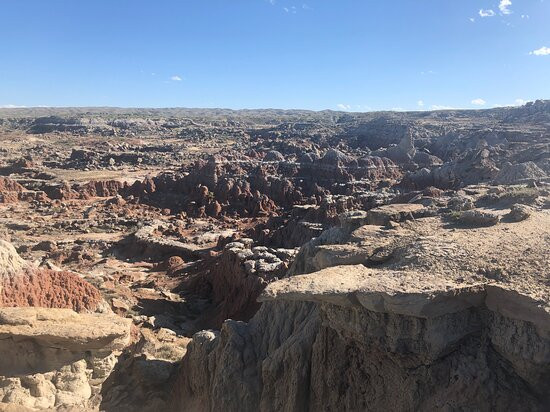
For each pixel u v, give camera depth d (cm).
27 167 16262
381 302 1786
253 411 2395
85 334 2653
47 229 9756
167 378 3044
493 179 7144
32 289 2998
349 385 2077
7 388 2481
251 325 2739
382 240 2417
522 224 2456
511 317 1716
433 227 2556
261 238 8100
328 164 13512
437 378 1823
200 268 6775
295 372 2256
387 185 11881
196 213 11556
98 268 7162
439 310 1747
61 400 2573
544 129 15712
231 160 15025
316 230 7238
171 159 19650
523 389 1736
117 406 2792
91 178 14912
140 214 11550
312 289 1872
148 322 4453
